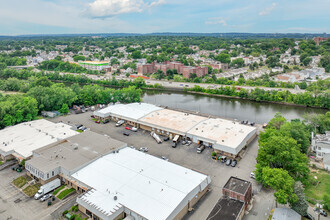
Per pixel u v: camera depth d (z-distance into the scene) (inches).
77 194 3516.2
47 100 7066.9
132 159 4037.9
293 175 3565.5
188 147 5000.0
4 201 3358.8
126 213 2928.2
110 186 3297.2
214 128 5418.3
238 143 4630.9
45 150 4301.2
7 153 4343.0
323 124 5516.7
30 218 3038.9
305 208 2901.1
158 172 3634.4
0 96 7416.3
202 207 3245.6
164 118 6102.4
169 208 2864.2
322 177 3924.7
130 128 5989.2
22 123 5782.5
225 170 4141.2
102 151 4266.7
